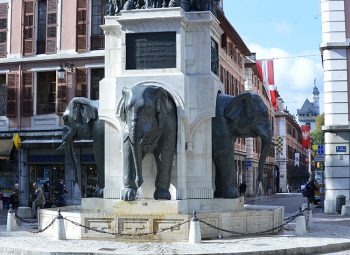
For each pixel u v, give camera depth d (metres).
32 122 37.47
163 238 14.24
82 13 37.28
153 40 15.95
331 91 31.06
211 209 15.84
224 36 46.66
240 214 15.32
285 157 87.06
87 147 35.53
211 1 17.02
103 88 16.39
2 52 38.47
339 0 31.38
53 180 36.59
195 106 15.98
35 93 37.66
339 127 30.61
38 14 38.44
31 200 36.78
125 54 16.03
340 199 29.52
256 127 16.39
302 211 17.02
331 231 17.58
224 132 16.19
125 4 16.52
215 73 17.06
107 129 16.38
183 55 16.06
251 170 58.28
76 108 17.02
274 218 16.30
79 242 14.17
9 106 37.91
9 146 37.00
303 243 14.16
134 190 14.84
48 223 16.42
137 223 14.41
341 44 30.95
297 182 105.62
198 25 16.23
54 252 12.65
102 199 16.25
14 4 38.50
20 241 14.58
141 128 14.11
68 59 37.19
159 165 15.18
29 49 37.94
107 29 16.67
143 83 15.66
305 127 86.31
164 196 15.02
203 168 15.97
